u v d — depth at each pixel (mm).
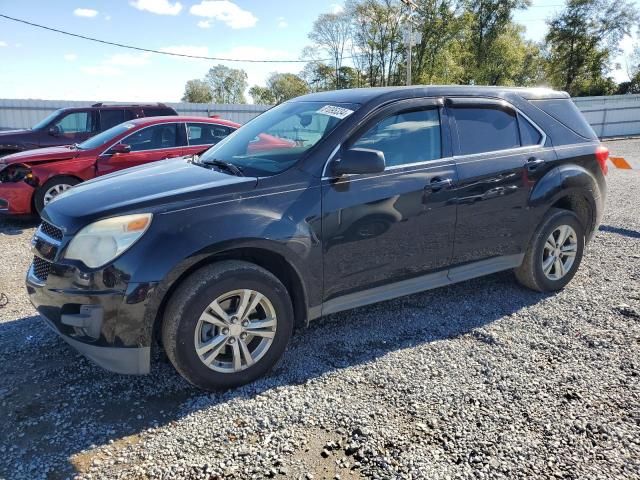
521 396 2926
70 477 2297
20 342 3635
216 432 2613
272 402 2873
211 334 2969
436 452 2453
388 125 3594
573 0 50062
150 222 2785
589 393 2953
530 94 4477
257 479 2281
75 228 2816
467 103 4016
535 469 2338
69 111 10375
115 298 2699
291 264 3125
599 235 6434
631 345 3533
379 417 2730
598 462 2385
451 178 3746
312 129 3549
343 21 50906
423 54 47125
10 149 9781
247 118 28234
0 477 2291
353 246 3365
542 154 4297
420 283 3811
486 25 50188
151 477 2293
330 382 3086
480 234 3988
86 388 3045
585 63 51938
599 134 28516
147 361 2838
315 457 2426
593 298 4391
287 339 3178
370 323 3953
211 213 2902
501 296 4477
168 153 8117
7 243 6582
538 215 4273
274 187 3111
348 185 3324
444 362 3324
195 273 2863
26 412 2797
